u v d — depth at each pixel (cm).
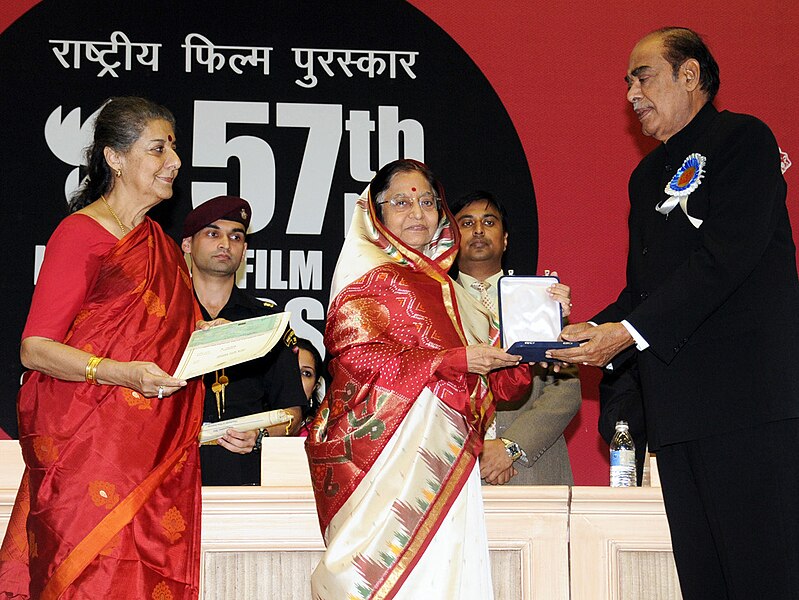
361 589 246
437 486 253
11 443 286
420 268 279
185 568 258
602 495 277
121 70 504
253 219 497
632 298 304
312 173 504
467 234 383
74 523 249
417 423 257
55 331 258
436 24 518
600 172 507
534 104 512
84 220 270
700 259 262
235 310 358
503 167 507
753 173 265
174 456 263
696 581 265
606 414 344
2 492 273
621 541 276
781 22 520
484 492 276
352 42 515
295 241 498
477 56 516
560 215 503
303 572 274
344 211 503
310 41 514
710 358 263
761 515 251
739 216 261
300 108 508
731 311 264
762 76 514
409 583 248
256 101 507
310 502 274
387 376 258
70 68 502
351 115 509
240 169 500
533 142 509
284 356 346
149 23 510
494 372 286
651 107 288
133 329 264
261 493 273
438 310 271
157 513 258
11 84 496
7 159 489
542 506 277
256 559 274
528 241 500
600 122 512
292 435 332
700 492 262
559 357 264
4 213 484
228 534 273
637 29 520
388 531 250
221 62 509
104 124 279
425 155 507
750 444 255
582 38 519
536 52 517
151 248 275
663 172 293
